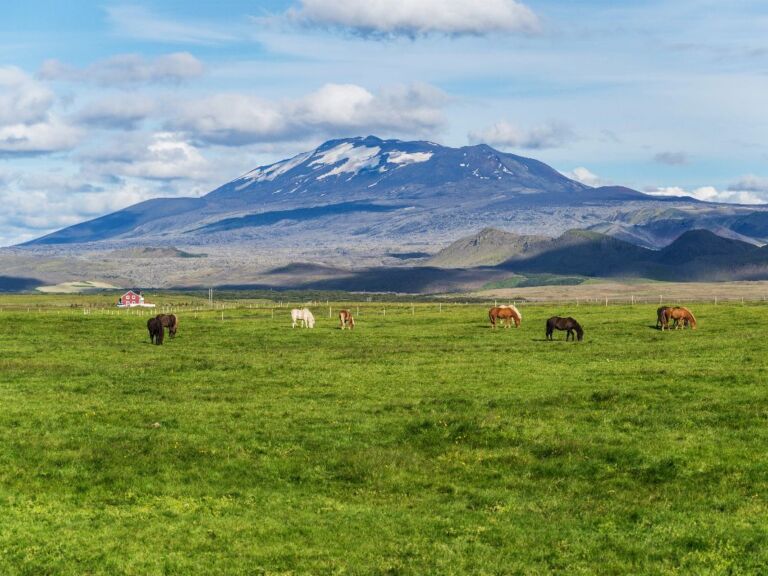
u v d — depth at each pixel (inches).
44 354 2842.0
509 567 1004.6
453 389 2004.2
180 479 1352.1
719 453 1380.4
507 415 1691.7
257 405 1843.0
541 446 1477.6
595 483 1316.4
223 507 1229.7
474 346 2935.5
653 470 1338.6
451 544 1082.7
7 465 1401.3
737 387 1873.8
